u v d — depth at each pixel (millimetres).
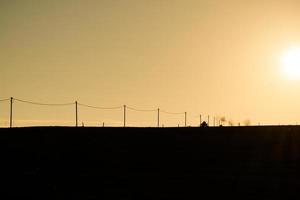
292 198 49000
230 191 53062
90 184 57750
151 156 85375
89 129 98438
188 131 97438
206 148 89375
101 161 81000
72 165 76312
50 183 57562
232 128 97375
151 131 98500
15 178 61562
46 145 88000
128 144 91875
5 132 93500
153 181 60406
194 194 51156
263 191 53094
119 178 63031
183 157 84062
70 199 48094
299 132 91250
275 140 89500
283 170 69938
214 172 68938
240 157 82750
